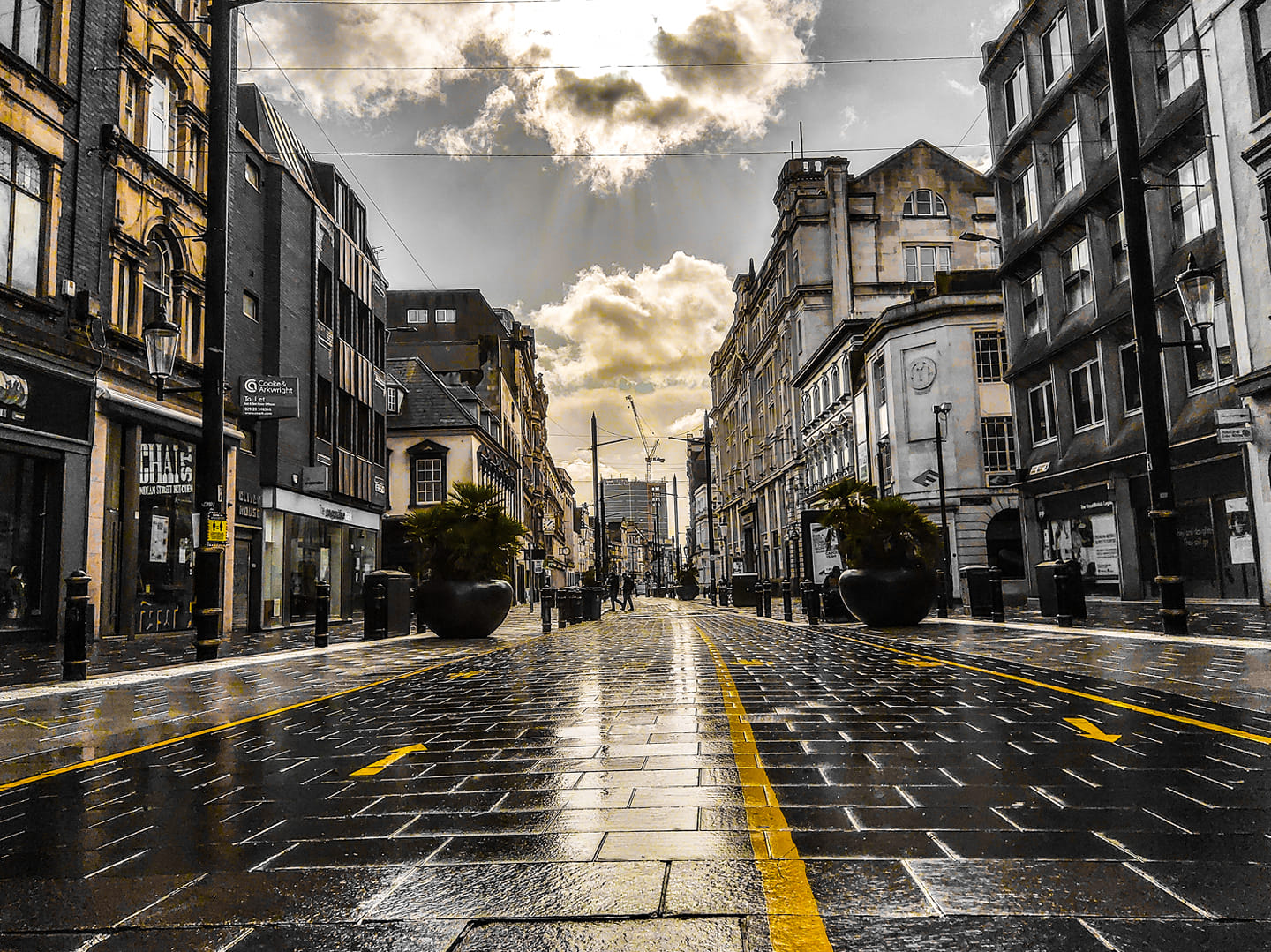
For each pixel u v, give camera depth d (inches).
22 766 196.5
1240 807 133.3
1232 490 711.7
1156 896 97.0
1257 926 88.4
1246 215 661.3
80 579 366.0
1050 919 91.0
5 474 536.1
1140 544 854.5
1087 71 869.2
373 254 1232.2
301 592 930.1
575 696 288.4
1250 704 229.8
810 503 1836.9
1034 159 1012.5
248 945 90.6
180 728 245.1
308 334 948.0
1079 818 129.1
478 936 90.7
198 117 756.6
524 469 2466.8
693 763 174.9
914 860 111.0
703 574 3442.4
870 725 215.2
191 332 743.7
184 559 721.6
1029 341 1072.2
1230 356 701.9
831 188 1752.0
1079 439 943.0
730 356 2938.0
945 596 735.1
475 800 150.5
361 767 183.9
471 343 2007.9
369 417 1155.3
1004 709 234.7
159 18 701.9
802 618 832.3
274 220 874.1
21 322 531.5
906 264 1743.4
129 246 652.1
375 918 96.8
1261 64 653.3
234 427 776.9
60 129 579.8
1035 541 1055.6
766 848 117.6
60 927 96.9
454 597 628.4
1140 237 458.6
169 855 124.3
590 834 127.4
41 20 571.8
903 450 1284.4
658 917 94.3
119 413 625.3
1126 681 282.8
